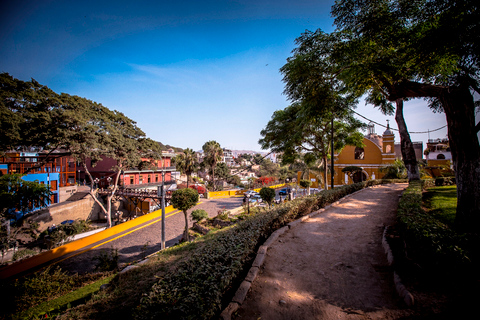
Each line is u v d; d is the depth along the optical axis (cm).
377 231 719
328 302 368
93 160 2341
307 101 952
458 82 670
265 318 334
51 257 1351
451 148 593
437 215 721
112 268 1064
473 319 266
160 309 267
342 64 784
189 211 2488
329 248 604
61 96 2023
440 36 532
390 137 3183
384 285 404
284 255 564
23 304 684
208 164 4400
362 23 665
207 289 300
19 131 1636
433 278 362
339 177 3506
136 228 1923
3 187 1462
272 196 1723
